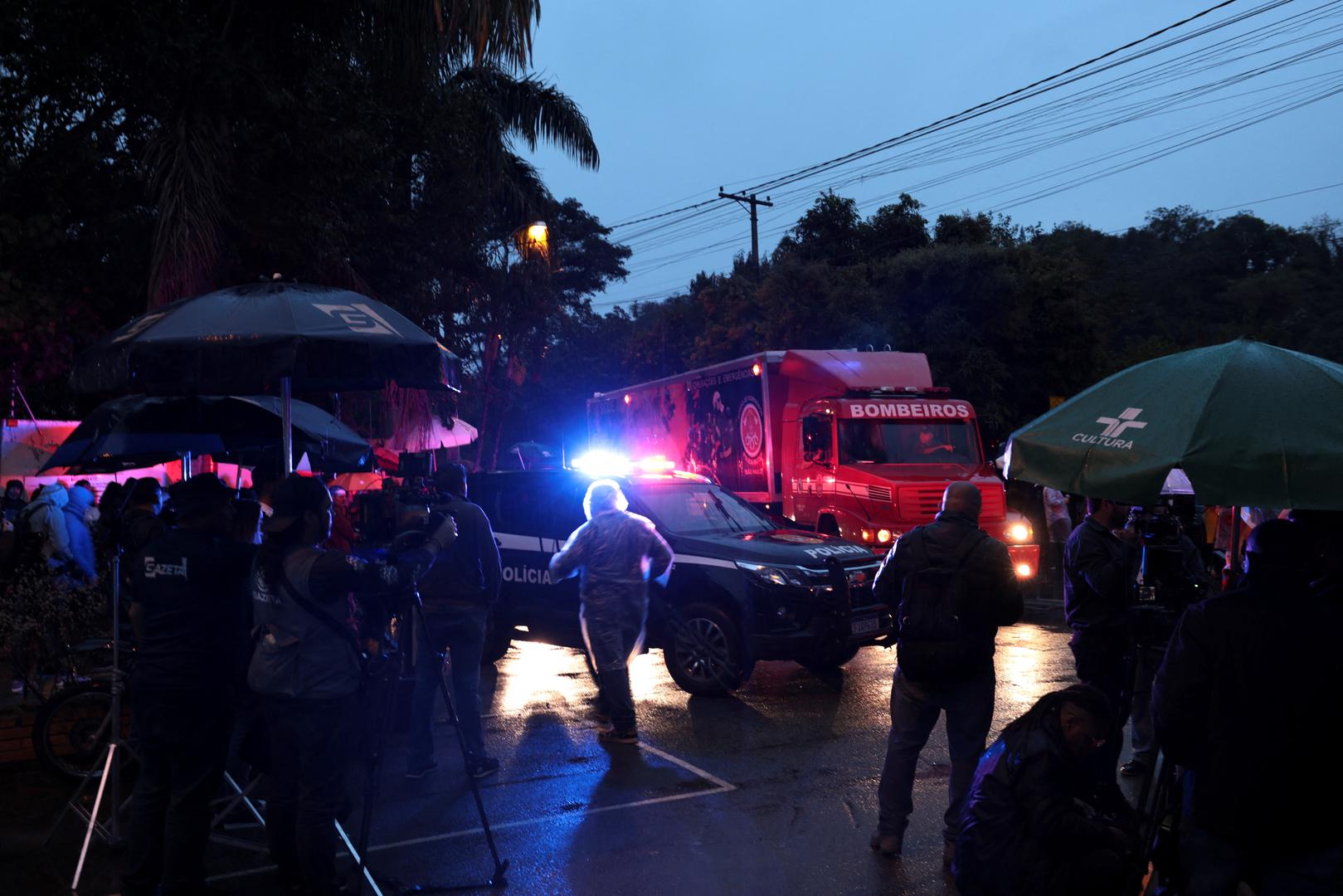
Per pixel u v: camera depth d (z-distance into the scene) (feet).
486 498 34.83
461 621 21.24
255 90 37.86
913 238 100.89
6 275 33.42
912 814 19.02
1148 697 17.98
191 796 14.51
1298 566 10.75
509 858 17.11
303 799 14.01
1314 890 10.44
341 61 42.73
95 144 37.11
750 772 21.59
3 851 17.67
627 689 23.91
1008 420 77.30
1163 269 191.52
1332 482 9.84
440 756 23.27
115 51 35.35
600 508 24.36
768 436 49.73
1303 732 10.33
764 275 101.14
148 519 18.98
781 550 28.66
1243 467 10.10
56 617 21.98
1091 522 18.58
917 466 44.93
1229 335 135.74
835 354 48.37
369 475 57.00
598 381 123.54
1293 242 193.57
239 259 39.86
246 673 15.01
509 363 61.05
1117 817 12.06
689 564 29.17
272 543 14.08
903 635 16.47
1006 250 80.59
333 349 15.98
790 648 27.45
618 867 16.67
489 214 57.41
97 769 18.56
